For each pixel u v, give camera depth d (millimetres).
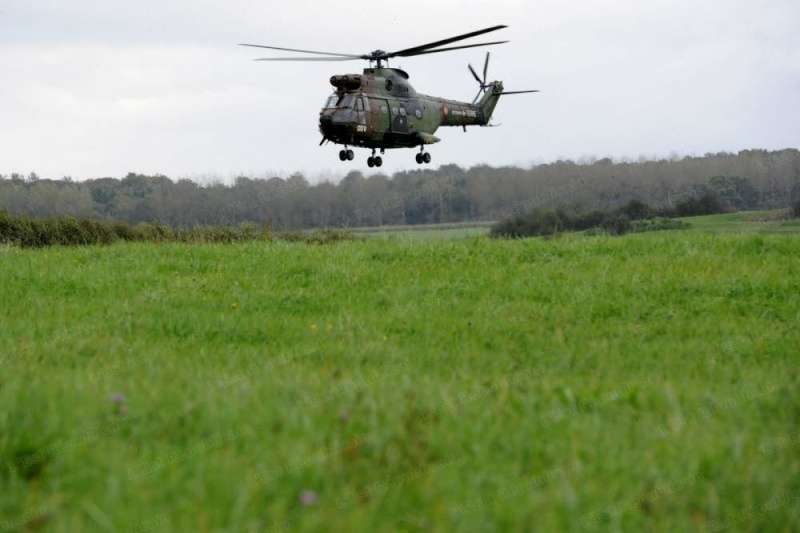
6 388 16797
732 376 21062
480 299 31875
